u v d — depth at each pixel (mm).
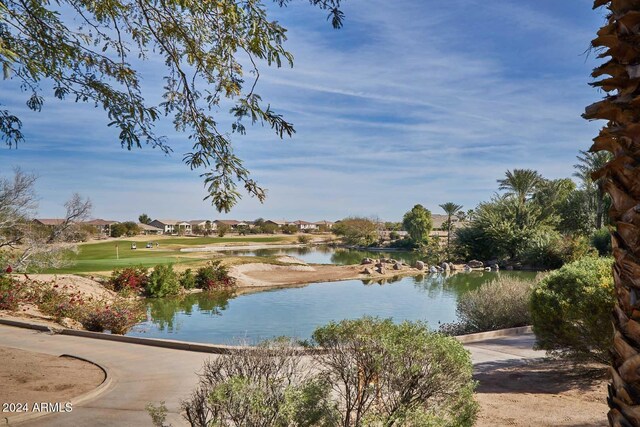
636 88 1803
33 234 22375
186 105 6445
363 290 27812
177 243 75375
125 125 6328
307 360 4762
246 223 152500
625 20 1823
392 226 103438
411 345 4445
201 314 19938
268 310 20844
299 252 69062
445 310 20453
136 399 7008
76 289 21969
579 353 7520
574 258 37250
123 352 10305
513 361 8891
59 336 12188
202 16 6051
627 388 1747
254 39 5602
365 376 4434
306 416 4004
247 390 3857
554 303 7480
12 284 17922
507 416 5570
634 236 1750
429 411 4258
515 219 44719
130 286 25141
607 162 1886
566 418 5504
